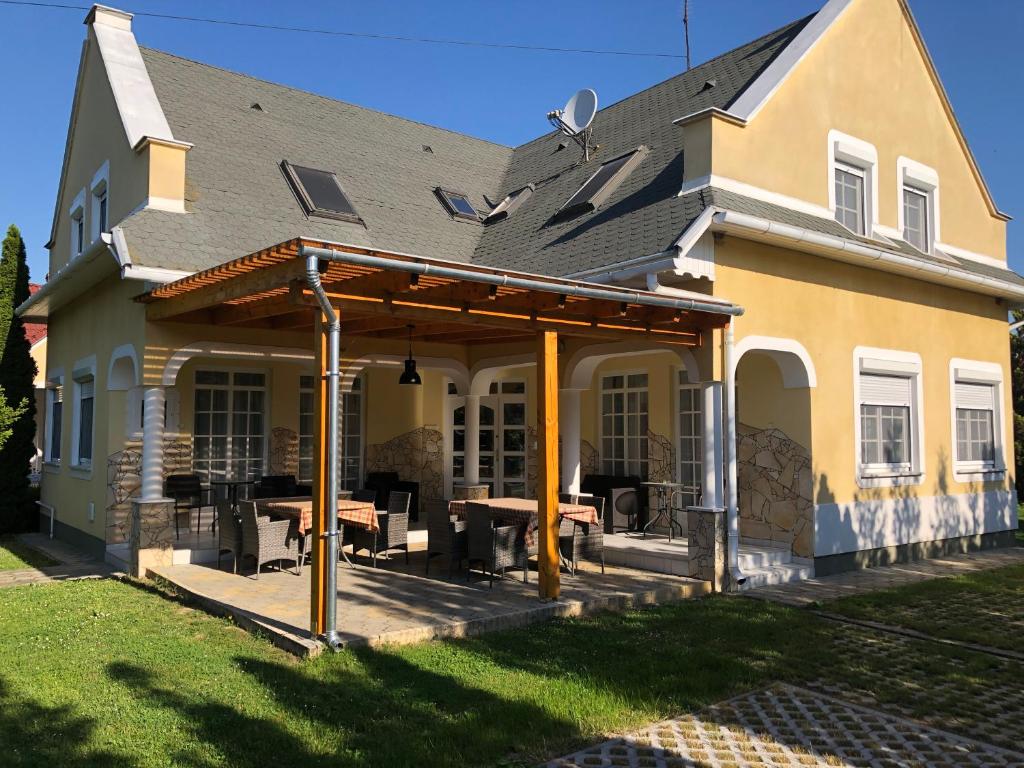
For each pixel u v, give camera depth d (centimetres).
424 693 525
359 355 1135
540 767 422
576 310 793
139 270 866
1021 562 1137
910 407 1173
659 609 802
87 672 564
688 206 930
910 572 1041
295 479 1368
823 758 440
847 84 1141
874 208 1165
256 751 434
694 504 1171
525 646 650
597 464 1352
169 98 1298
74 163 1479
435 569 949
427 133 1708
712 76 1322
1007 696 552
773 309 972
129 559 967
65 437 1329
